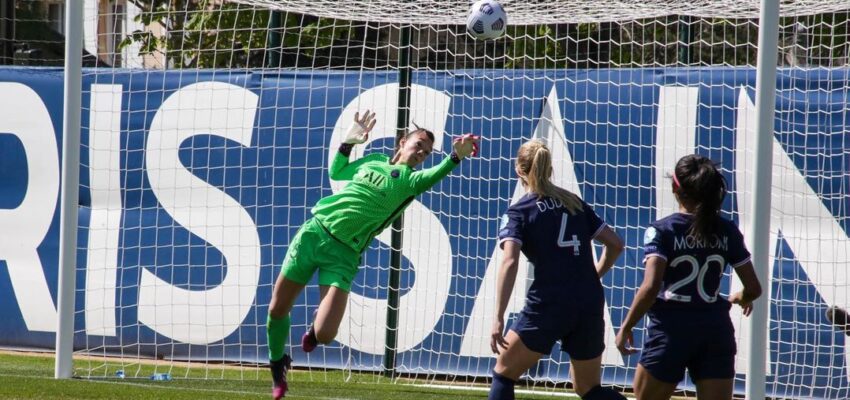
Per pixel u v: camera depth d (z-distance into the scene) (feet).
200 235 112.78
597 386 62.08
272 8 106.93
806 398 97.96
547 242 61.46
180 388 90.79
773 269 98.73
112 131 114.83
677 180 58.70
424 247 107.76
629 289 102.12
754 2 94.17
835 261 96.94
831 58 104.12
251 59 145.18
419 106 108.27
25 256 116.78
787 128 98.73
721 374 57.67
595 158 103.71
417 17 104.27
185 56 146.41
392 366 108.17
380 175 75.41
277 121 111.24
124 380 96.37
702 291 57.67
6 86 117.39
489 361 104.99
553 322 60.44
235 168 112.06
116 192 114.83
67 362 94.38
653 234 57.93
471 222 106.42
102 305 114.83
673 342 57.47
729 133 99.91
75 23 92.48
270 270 110.83
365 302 109.19
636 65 121.90
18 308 116.88
